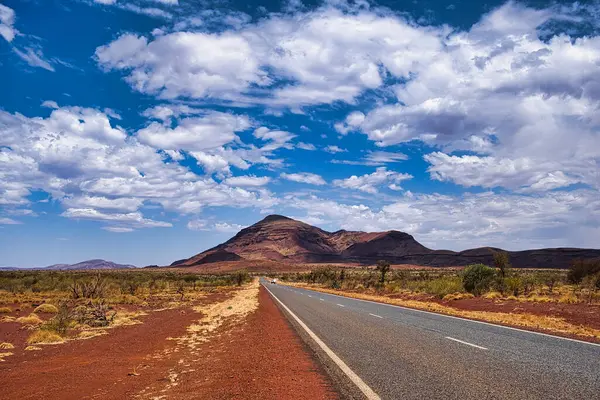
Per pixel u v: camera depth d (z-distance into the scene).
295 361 9.64
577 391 6.69
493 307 24.25
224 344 13.00
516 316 19.48
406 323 16.55
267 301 32.22
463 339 12.23
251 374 8.48
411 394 6.62
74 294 35.56
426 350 10.47
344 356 9.89
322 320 18.25
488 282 32.31
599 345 11.14
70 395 7.62
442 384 7.18
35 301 32.62
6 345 13.49
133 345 13.51
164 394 7.43
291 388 7.26
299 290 55.62
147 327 18.36
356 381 7.49
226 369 9.11
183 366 9.95
